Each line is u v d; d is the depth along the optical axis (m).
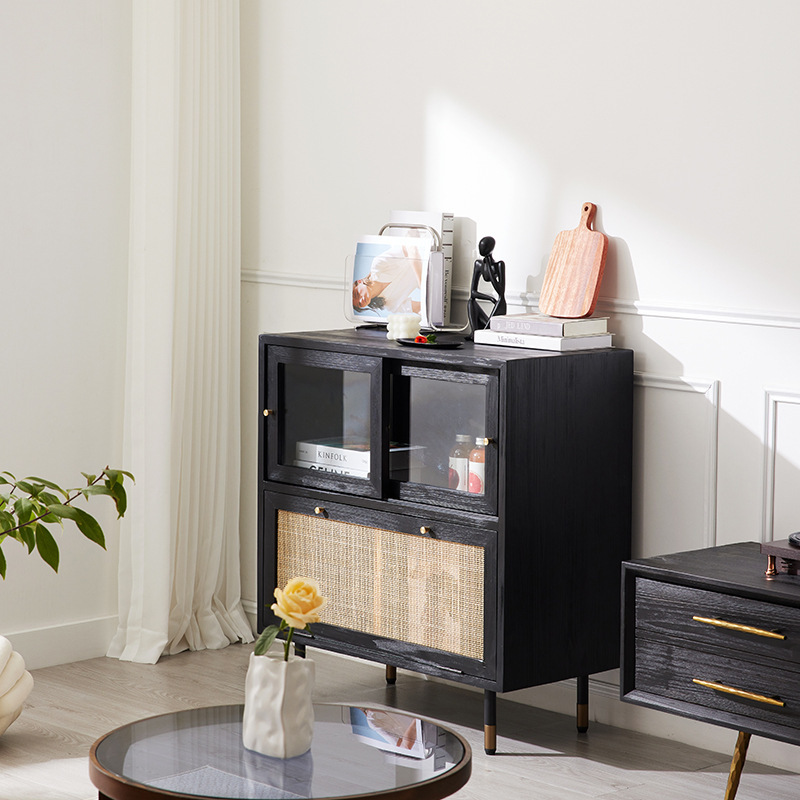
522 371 2.93
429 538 3.10
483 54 3.45
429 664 3.12
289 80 3.92
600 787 2.87
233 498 4.08
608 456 3.14
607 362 3.11
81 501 3.88
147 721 2.25
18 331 3.70
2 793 2.81
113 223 3.89
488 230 3.48
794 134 2.89
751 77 2.95
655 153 3.13
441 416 3.07
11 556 3.73
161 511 3.84
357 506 3.25
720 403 3.06
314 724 2.25
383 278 3.48
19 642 3.75
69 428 3.84
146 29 3.78
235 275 4.03
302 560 3.41
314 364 3.31
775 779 2.94
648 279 3.18
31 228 3.71
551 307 3.26
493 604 2.97
